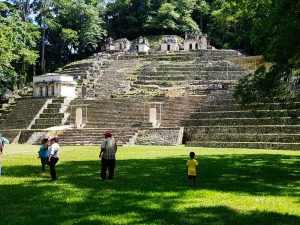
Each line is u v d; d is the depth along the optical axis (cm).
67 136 4316
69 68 7938
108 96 5934
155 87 6322
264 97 2189
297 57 1931
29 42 7975
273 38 2014
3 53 6028
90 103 5325
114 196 1302
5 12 7788
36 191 1402
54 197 1292
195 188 1453
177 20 11256
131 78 6900
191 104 4869
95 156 2827
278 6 1770
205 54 8088
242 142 3644
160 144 3984
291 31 1741
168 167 2103
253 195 1327
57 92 5850
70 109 5300
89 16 10531
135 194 1335
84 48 10931
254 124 3875
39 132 4562
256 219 1020
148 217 1030
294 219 1024
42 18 9912
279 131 3622
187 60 7856
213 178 1708
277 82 2061
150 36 11031
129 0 11675
